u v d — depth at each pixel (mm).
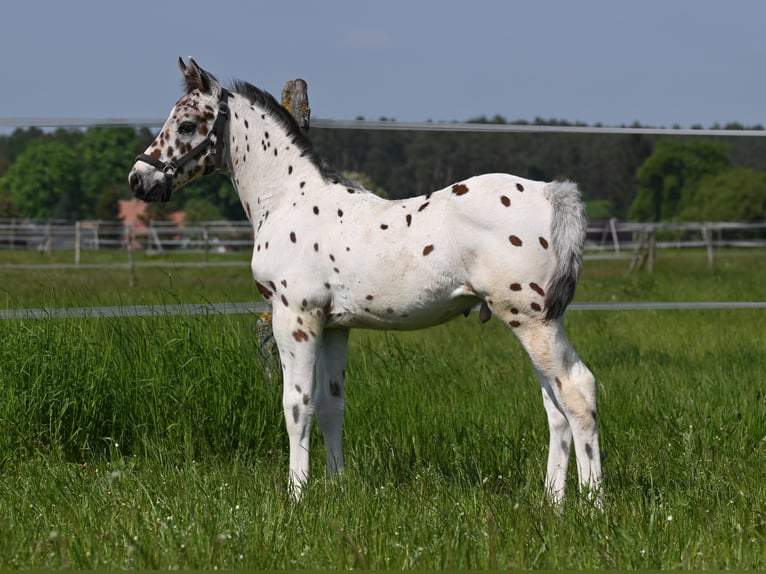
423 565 5344
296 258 7109
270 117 7617
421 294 6684
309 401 7164
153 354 8844
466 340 14477
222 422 8492
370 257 6781
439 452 8055
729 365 11891
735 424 8602
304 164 7441
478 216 6391
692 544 5617
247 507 6363
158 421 8492
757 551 5465
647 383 10398
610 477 7180
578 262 6371
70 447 8383
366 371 9719
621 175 131250
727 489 6766
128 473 7402
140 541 5676
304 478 7137
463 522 5992
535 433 8430
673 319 16453
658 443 8148
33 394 8391
